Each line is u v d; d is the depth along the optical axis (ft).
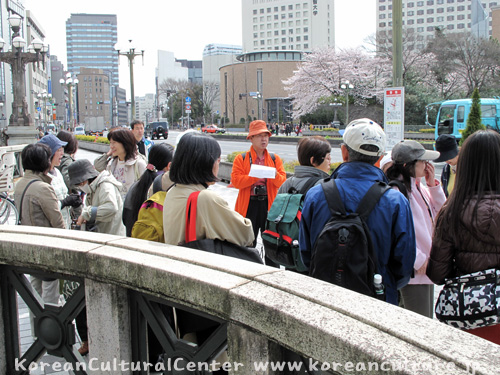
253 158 16.49
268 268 7.15
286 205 11.63
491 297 7.72
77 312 8.66
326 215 8.87
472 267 8.01
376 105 180.24
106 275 7.93
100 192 12.86
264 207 16.55
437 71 157.48
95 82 456.86
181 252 8.00
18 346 9.65
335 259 8.07
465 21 369.71
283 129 199.41
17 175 40.96
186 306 7.07
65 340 8.70
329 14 440.86
